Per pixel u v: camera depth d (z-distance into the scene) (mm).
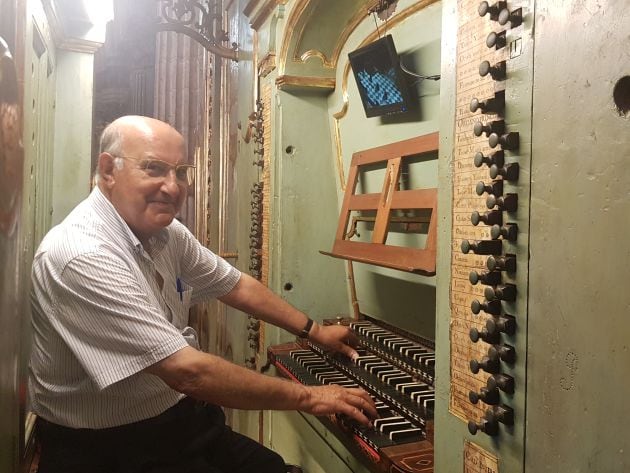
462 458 1222
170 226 1828
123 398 1490
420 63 2094
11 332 1262
